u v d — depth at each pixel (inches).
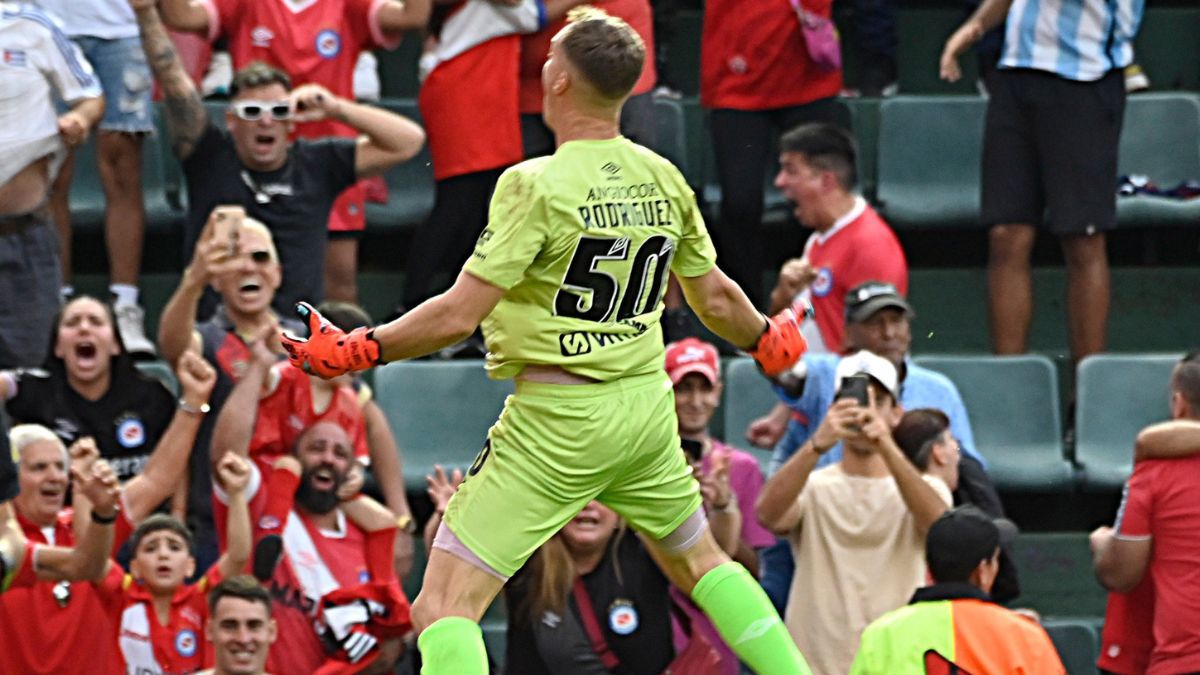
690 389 927.7
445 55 1138.7
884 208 1301.7
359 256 1288.1
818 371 981.8
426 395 1141.7
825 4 1221.1
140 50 1178.6
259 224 989.8
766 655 640.4
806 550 899.4
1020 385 1158.3
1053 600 1149.7
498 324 613.9
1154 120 1337.4
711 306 644.1
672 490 638.5
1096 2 1163.9
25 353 1062.4
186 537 883.4
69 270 1218.0
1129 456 1151.0
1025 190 1189.1
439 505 879.7
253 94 1075.9
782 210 1280.8
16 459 886.4
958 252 1310.3
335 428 920.3
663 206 617.0
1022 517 1162.6
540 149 1166.3
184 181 1284.4
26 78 1056.8
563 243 599.5
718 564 651.5
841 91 1382.9
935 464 914.1
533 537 619.2
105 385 964.0
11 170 1054.4
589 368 610.9
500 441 621.9
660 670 863.7
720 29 1230.3
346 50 1175.0
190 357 920.9
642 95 1155.3
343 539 922.1
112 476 837.2
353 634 906.1
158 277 1244.5
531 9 1131.3
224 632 841.5
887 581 890.1
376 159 1092.5
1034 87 1175.0
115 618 876.6
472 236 1160.8
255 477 906.1
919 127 1325.0
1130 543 927.7
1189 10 1439.5
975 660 739.4
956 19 1422.2
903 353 982.4
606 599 861.2
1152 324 1296.8
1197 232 1295.5
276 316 1048.2
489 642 1058.7
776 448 1011.9
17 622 856.3
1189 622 912.3
